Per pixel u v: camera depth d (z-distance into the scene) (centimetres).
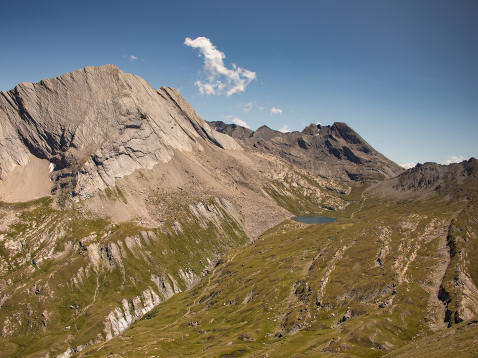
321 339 14375
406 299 15900
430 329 13862
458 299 14812
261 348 15750
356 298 17450
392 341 13138
